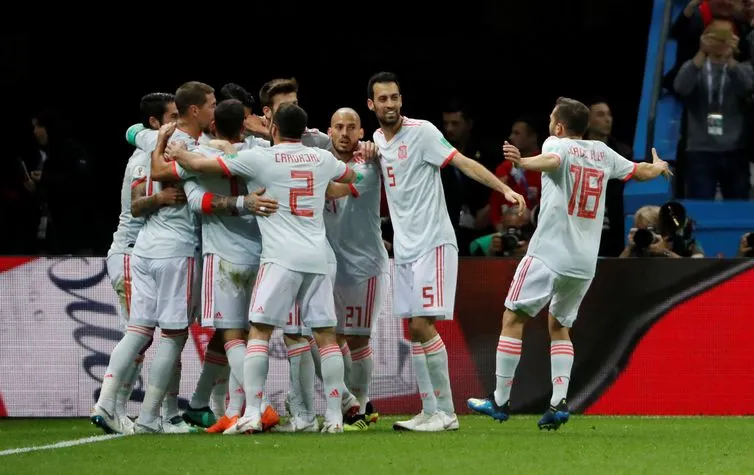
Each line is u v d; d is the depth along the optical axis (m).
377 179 28.66
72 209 46.06
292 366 28.16
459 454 22.77
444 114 44.56
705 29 47.06
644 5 54.78
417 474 19.91
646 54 51.06
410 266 27.64
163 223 28.17
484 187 43.31
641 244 36.25
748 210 45.25
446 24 55.72
